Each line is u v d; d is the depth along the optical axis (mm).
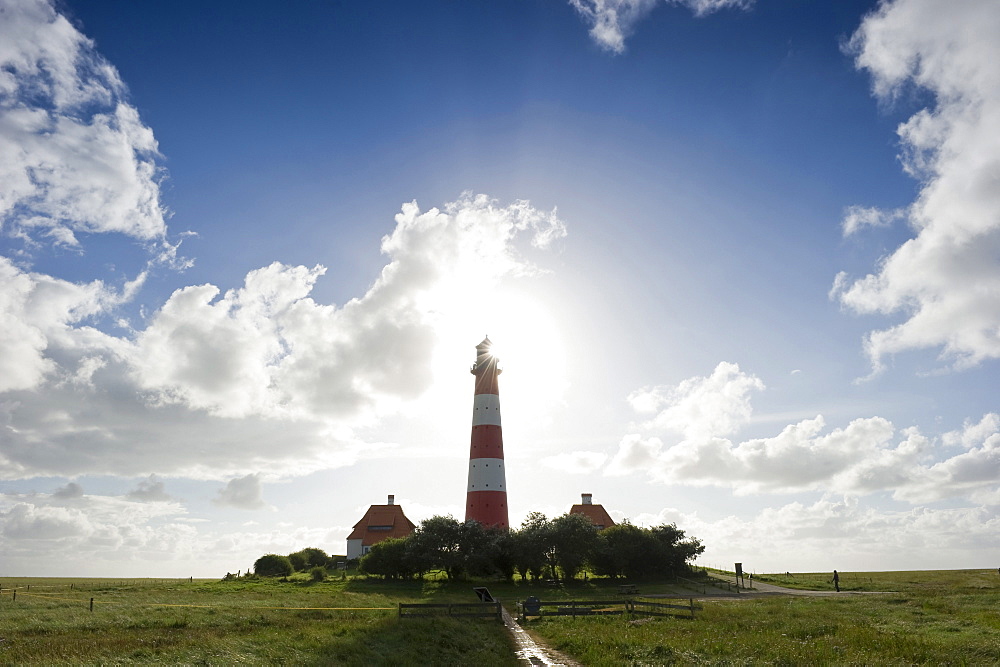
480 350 117500
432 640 33906
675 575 96875
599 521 128875
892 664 25141
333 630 35344
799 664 25438
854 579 91312
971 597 55250
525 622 46219
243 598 63594
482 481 109312
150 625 37125
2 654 25516
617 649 31172
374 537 130125
